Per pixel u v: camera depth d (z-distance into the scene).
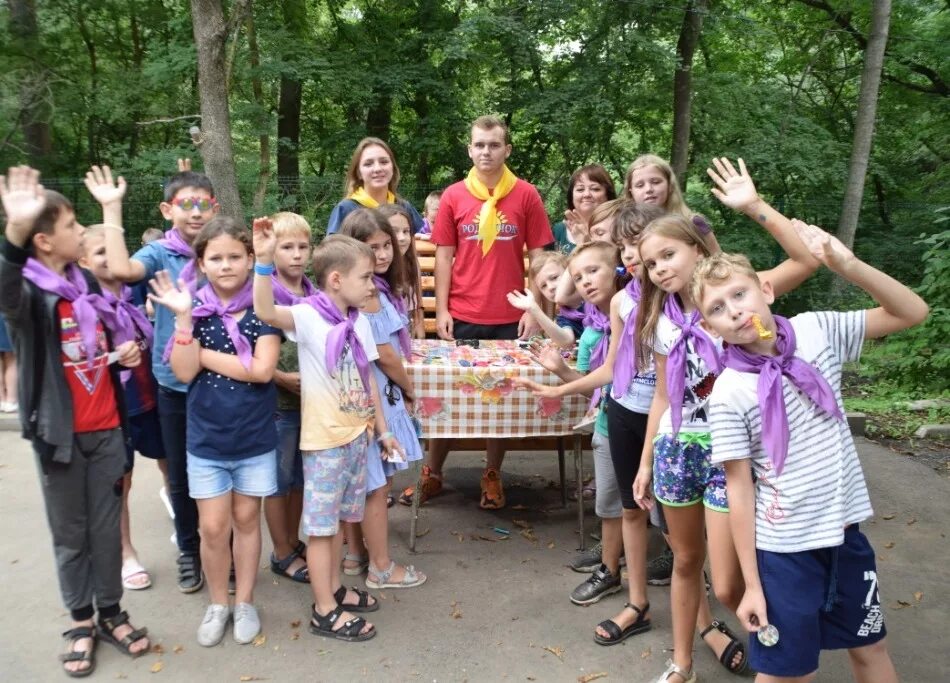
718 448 2.00
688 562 2.50
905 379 6.68
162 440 3.29
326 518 2.85
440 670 2.71
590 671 2.71
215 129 8.72
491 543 3.76
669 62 11.48
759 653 2.01
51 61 12.42
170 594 3.21
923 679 2.67
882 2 11.09
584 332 3.33
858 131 11.48
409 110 14.23
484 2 12.88
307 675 2.68
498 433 3.51
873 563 2.06
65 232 2.53
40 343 2.48
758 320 1.93
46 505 2.63
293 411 3.19
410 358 3.45
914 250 12.02
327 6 14.20
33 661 2.74
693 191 13.38
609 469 3.04
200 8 8.51
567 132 11.88
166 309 2.99
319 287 2.91
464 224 4.20
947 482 4.59
